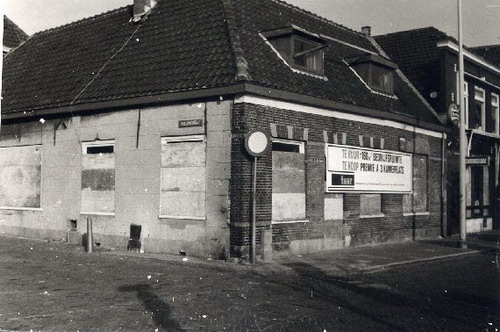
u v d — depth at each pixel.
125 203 14.62
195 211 13.41
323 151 15.09
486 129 24.83
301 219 14.38
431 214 20.09
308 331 6.89
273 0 17.66
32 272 10.83
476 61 23.56
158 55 14.96
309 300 8.83
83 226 15.52
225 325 7.11
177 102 13.71
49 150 16.47
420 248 16.55
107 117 15.08
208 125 13.16
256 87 12.63
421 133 19.58
